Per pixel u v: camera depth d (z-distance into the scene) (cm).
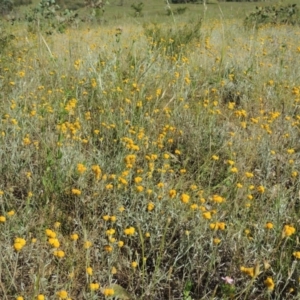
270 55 688
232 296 222
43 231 273
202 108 460
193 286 250
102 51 579
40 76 518
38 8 915
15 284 238
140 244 275
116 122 417
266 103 489
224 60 605
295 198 302
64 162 342
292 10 1264
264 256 258
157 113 449
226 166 367
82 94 480
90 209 301
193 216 281
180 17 1235
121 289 237
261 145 384
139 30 862
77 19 956
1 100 458
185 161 361
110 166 349
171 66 571
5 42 641
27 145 361
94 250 268
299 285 237
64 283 241
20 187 328
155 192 314
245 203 301
